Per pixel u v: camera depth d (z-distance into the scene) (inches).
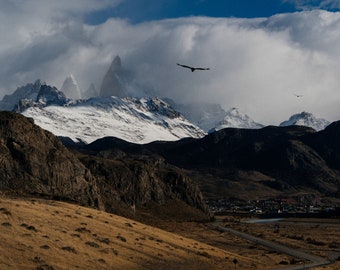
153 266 5280.5
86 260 4744.1
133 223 7455.7
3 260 4104.3
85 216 6683.1
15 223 5137.8
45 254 4515.3
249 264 7012.8
